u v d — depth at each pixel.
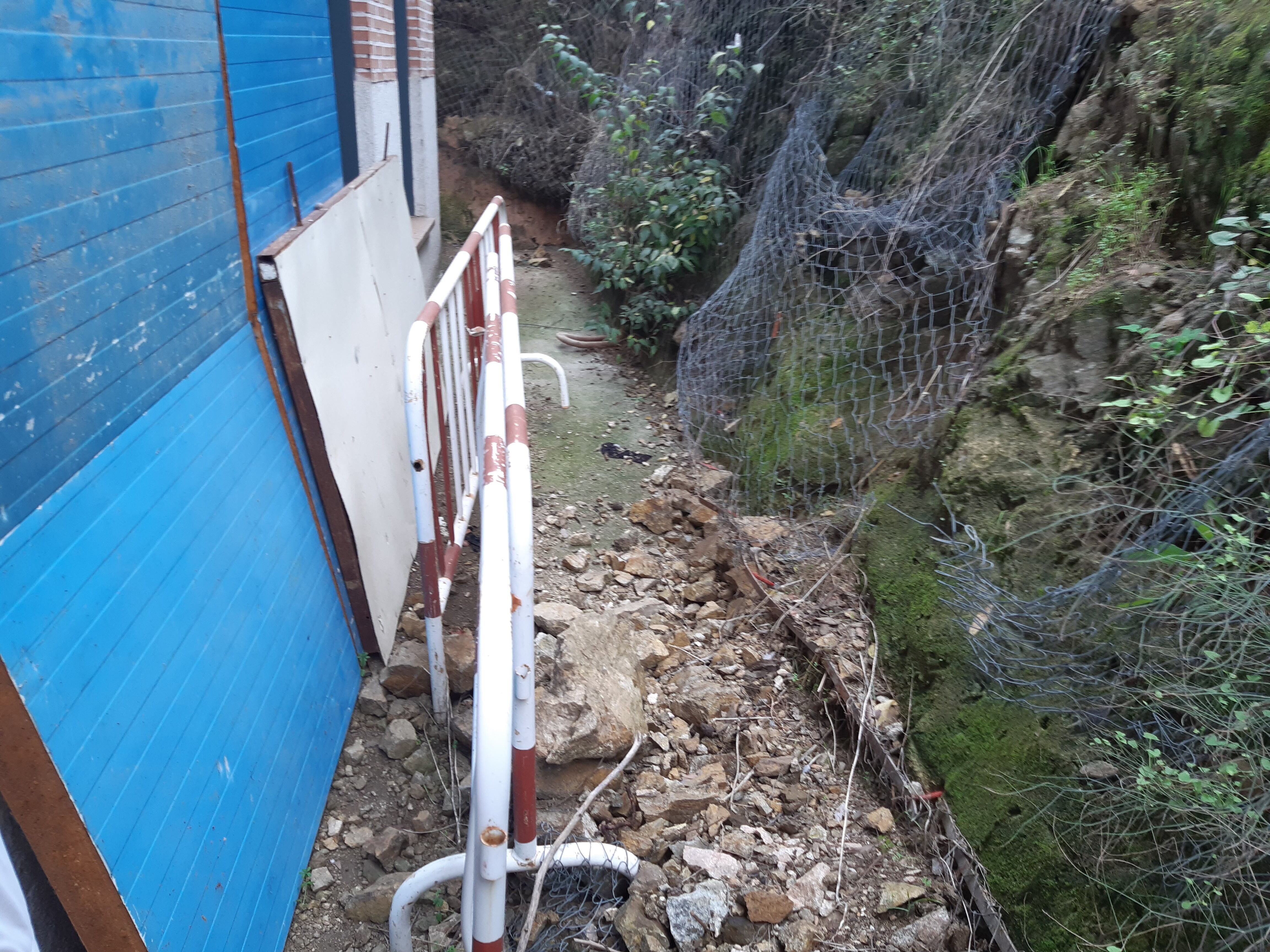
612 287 5.50
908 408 3.35
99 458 1.45
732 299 4.37
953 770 2.23
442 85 7.72
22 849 1.27
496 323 2.29
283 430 2.32
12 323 1.22
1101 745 1.92
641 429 4.54
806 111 4.52
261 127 2.38
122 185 1.57
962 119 3.57
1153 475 2.12
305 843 2.04
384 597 2.77
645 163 5.27
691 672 2.76
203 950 1.49
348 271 3.02
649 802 2.22
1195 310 2.23
